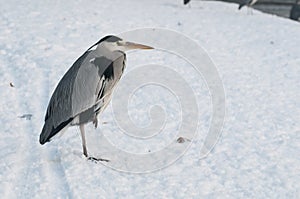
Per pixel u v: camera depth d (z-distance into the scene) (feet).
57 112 30.89
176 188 29.32
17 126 37.63
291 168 32.17
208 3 108.47
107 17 75.77
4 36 61.31
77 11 77.46
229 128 38.65
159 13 83.76
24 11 74.54
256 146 35.42
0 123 38.22
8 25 66.23
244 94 47.01
